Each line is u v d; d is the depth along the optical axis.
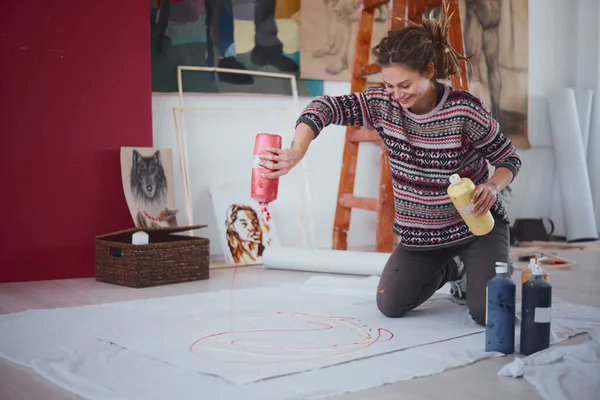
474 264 2.92
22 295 3.76
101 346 2.61
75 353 2.51
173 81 4.93
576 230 6.89
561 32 7.28
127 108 4.52
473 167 2.84
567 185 7.02
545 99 7.21
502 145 2.76
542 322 2.51
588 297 3.77
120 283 4.07
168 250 4.10
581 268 4.91
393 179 2.91
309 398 2.04
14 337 2.76
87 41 4.38
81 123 4.38
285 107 5.46
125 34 4.50
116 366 2.34
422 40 2.53
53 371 2.31
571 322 3.03
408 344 2.63
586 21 7.30
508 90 6.82
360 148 5.92
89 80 4.40
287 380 2.20
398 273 3.04
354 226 5.90
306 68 5.47
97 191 4.44
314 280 4.10
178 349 2.54
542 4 7.12
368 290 3.76
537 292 2.50
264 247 5.09
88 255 4.43
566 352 2.45
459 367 2.39
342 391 2.11
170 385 2.14
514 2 6.82
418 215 2.91
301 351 2.52
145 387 2.12
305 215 5.61
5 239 4.19
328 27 5.55
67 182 4.35
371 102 2.81
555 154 7.15
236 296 3.62
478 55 6.59
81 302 3.55
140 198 4.47
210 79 5.07
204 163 5.14
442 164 2.77
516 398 2.07
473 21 6.54
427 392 2.12
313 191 5.69
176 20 4.91
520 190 7.06
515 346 2.64
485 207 2.59
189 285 4.08
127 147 4.46
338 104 2.79
